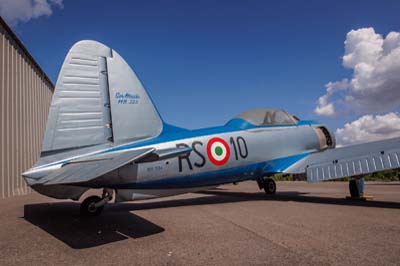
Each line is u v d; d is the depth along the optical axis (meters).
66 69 4.82
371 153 6.41
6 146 10.07
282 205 6.57
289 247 3.23
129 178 4.81
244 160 6.92
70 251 3.17
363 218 4.89
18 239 3.67
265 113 8.01
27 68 12.26
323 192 10.10
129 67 5.46
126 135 5.19
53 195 4.68
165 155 4.60
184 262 2.79
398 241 3.44
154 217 5.08
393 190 10.99
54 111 4.60
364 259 2.81
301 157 8.05
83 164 4.06
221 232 3.97
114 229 4.18
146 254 3.04
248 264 2.71
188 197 8.41
